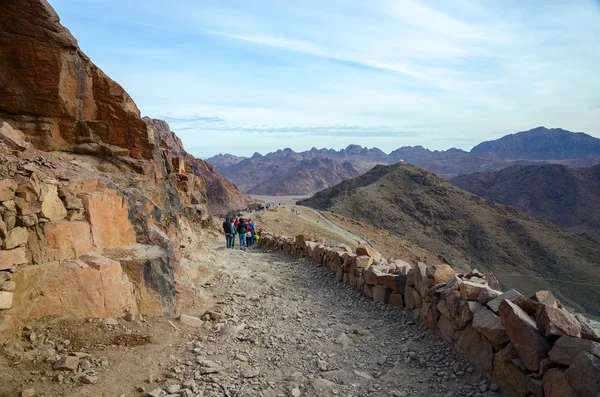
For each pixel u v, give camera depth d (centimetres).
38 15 1006
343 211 12656
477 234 12362
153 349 678
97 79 1159
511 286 9344
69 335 636
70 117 1095
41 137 1043
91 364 584
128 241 928
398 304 988
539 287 9238
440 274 823
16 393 494
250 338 791
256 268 1586
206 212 3044
